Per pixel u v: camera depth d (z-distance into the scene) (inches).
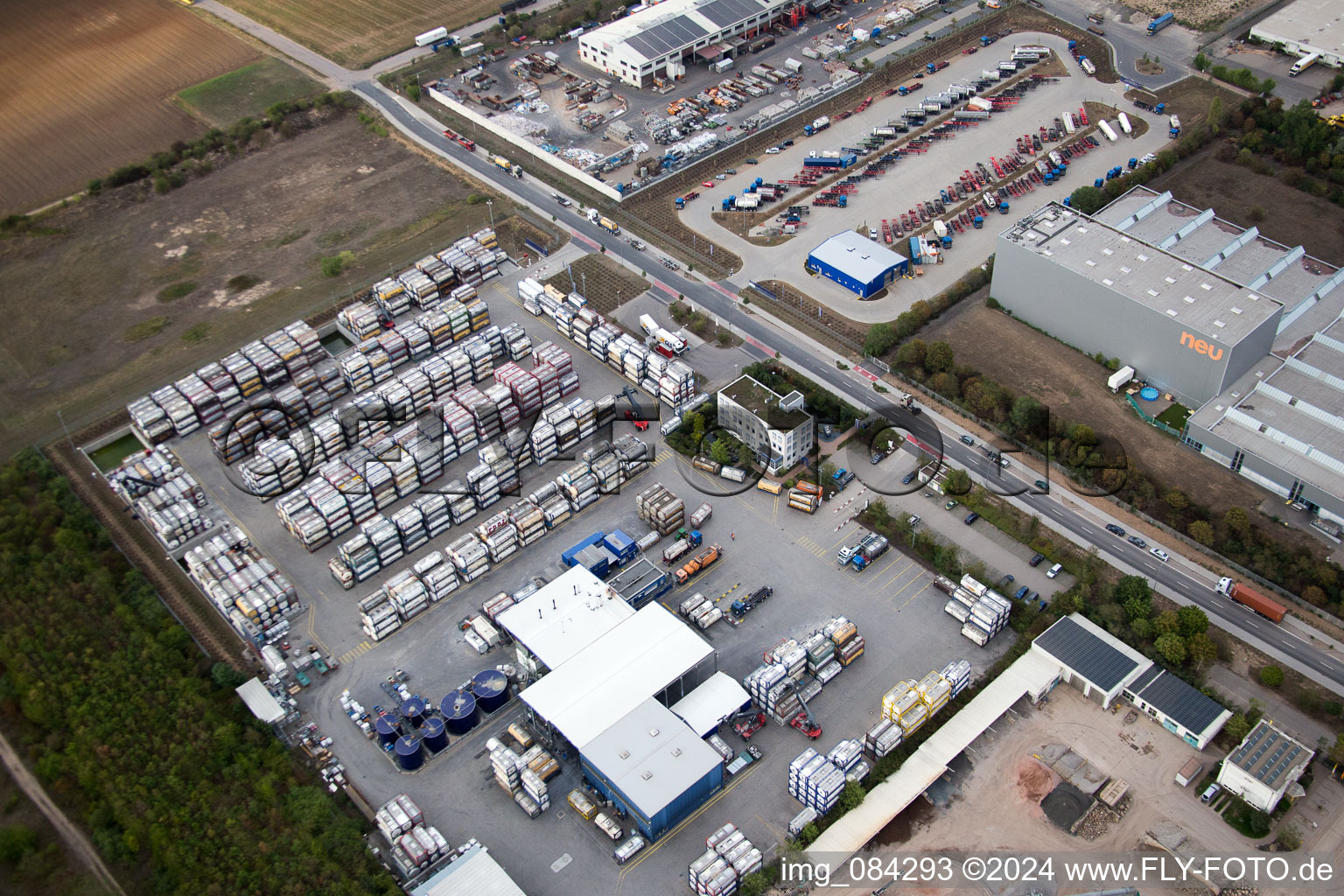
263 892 7805.1
